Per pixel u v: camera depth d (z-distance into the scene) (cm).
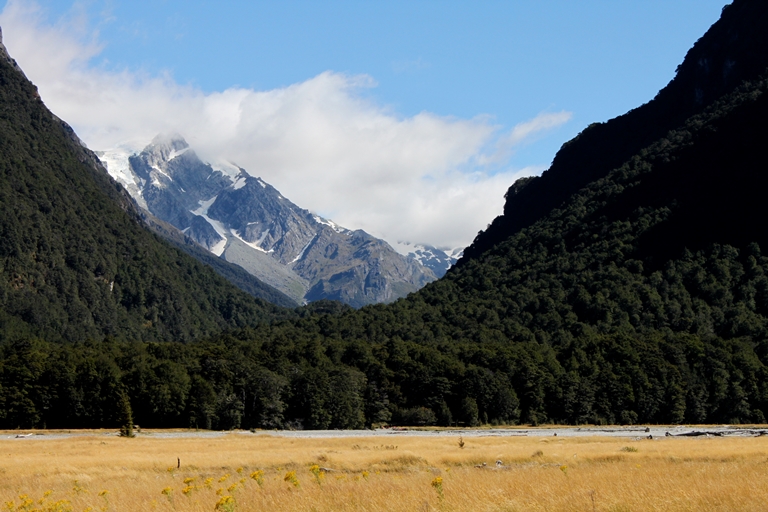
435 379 16838
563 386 16875
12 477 6238
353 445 9744
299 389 16038
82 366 15612
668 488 4462
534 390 16775
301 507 4116
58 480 6041
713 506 3981
